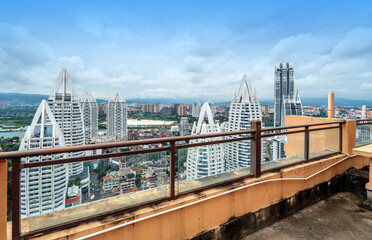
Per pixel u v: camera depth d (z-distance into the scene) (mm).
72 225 1888
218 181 2863
